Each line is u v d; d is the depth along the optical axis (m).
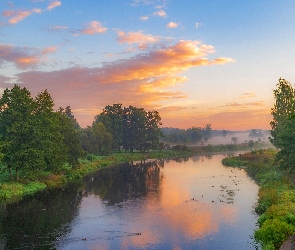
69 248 23.64
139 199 40.72
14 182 47.66
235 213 32.81
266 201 33.19
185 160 102.31
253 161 80.62
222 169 73.12
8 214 33.62
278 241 21.55
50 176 55.78
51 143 53.22
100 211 34.72
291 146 43.50
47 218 31.98
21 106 48.91
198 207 35.78
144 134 131.12
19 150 47.53
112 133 125.06
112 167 82.44
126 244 24.41
